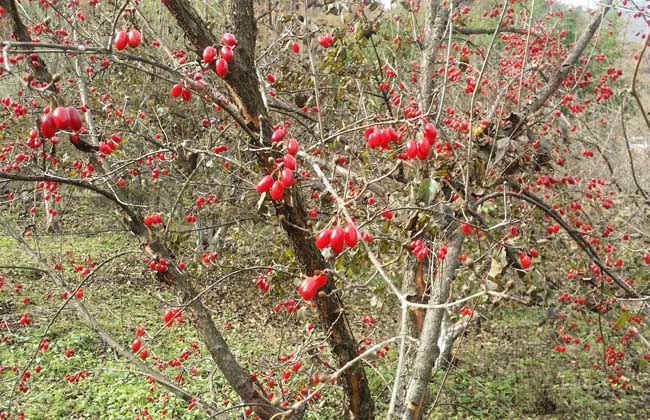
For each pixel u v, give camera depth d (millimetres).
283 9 5270
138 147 7004
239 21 2727
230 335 7172
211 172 6125
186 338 7266
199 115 7320
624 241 5336
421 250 2887
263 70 5027
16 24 2621
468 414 6105
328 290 2961
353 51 4848
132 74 6340
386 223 3160
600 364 7207
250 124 2797
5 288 8609
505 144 3029
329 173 3455
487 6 7879
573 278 5211
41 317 7641
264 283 4020
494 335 7926
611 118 8461
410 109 3887
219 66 2518
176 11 2641
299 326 7125
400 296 1436
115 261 9828
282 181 2119
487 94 4953
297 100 4898
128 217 3037
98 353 6980
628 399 6625
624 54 8109
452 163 3104
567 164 6520
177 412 5719
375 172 3770
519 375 6848
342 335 3064
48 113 1756
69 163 6129
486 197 3018
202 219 7473
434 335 2807
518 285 4379
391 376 5828
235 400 5781
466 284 4227
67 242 10234
